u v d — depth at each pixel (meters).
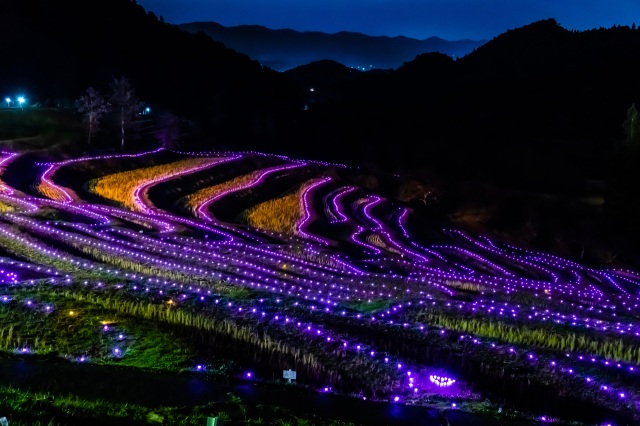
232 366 17.64
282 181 54.59
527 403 17.69
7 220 31.53
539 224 54.81
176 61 96.44
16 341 17.61
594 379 19.41
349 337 20.30
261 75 105.81
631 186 55.34
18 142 52.09
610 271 46.03
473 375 19.06
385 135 82.50
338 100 112.56
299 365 18.23
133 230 33.94
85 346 17.86
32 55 79.69
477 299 27.62
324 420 13.98
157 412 12.82
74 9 95.44
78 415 11.50
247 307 21.78
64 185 45.09
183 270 26.53
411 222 48.75
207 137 66.88
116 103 61.72
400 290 27.61
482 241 48.91
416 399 17.03
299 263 31.19
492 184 68.25
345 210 48.91
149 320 19.91
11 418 10.70
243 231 38.94
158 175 50.34
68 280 22.52
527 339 22.45
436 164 74.62
